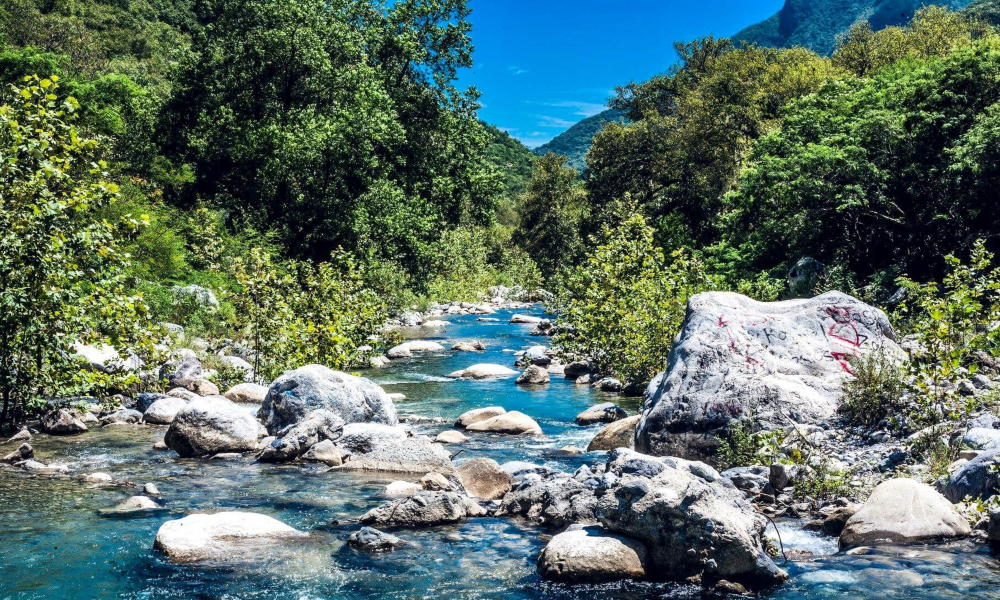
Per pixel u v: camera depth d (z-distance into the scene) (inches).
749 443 338.3
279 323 619.8
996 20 3127.5
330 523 276.7
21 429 430.9
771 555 234.2
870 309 416.2
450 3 1449.3
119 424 471.2
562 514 270.5
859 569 218.7
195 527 251.8
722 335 395.5
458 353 903.7
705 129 1708.9
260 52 1240.2
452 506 281.4
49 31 2753.4
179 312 826.2
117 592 209.3
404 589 212.8
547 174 2915.8
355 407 455.5
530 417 497.0
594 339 689.0
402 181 1369.3
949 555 225.3
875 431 342.3
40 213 387.9
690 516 219.9
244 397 551.2
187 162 1326.3
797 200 986.7
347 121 1195.3
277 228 1231.5
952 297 359.6
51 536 256.5
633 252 721.6
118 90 1609.3
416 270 1362.0
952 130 936.9
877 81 1196.5
